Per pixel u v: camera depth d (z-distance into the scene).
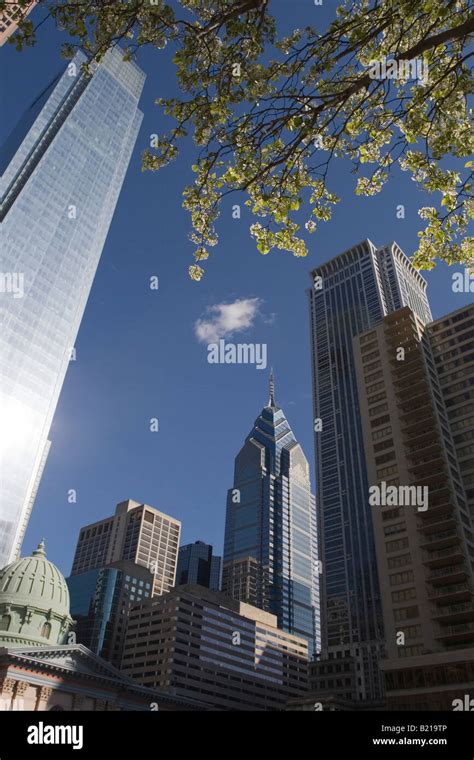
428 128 14.20
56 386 149.25
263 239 15.79
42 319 149.25
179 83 13.43
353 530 166.75
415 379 96.19
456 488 84.12
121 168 197.88
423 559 77.00
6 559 123.25
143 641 152.88
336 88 13.66
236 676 160.88
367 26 12.68
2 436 130.62
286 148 13.06
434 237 15.42
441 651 69.25
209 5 13.09
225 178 14.52
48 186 164.62
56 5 12.16
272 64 13.25
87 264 169.00
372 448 93.00
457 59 13.42
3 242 145.50
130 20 12.50
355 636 149.12
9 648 63.41
